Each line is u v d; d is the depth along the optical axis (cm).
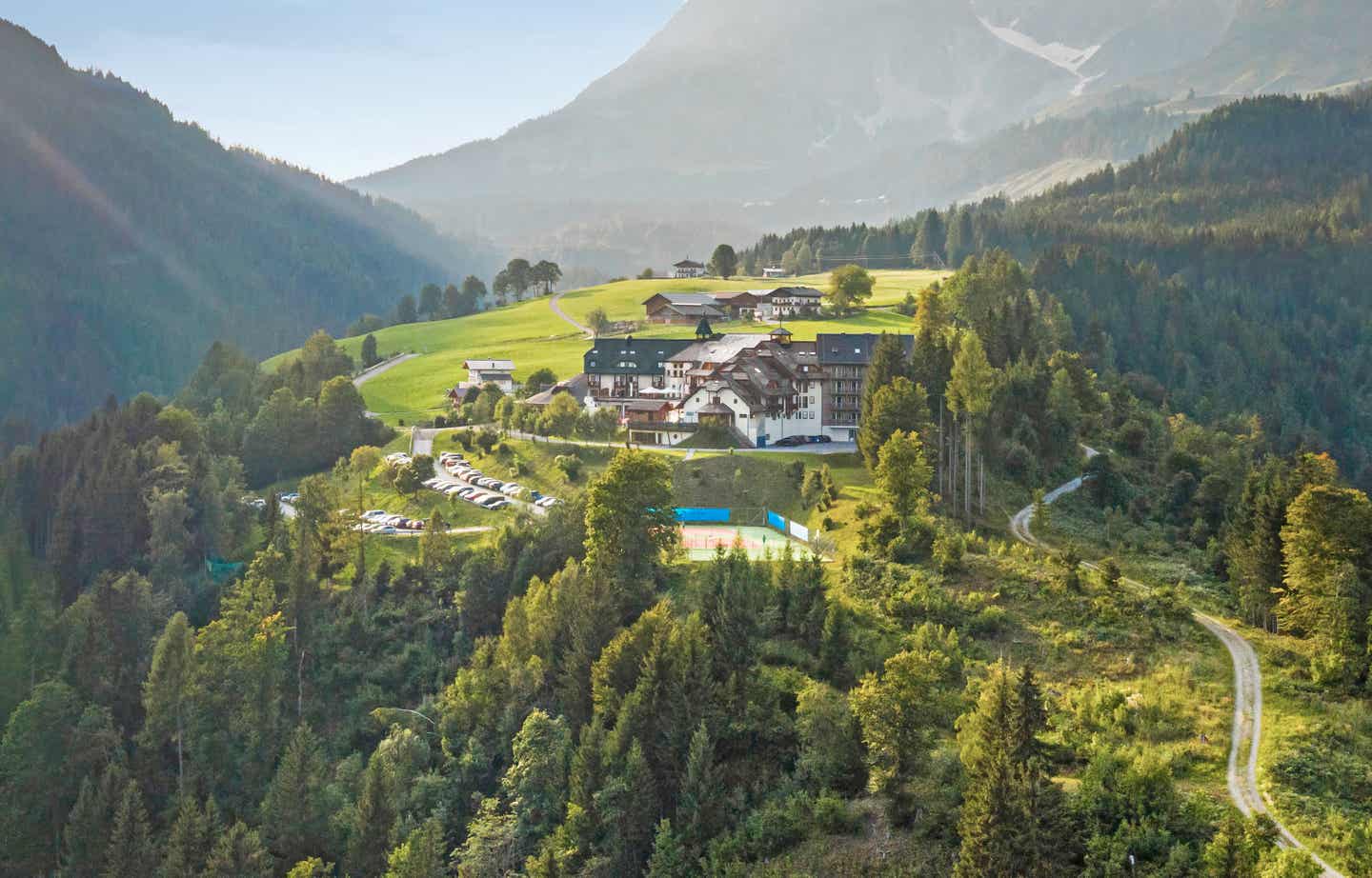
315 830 11488
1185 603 11481
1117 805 8062
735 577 12150
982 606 11606
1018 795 7769
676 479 17238
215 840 11344
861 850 8869
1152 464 17788
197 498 18912
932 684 9806
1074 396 18812
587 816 10150
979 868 7688
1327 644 9838
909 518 13450
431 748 12162
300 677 14275
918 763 9175
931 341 17512
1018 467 16075
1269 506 11644
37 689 13388
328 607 15175
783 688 10800
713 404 19738
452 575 15400
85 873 11794
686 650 10806
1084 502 15650
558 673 12419
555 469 18875
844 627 11162
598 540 13650
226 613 13900
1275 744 8750
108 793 12156
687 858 9606
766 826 9381
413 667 14025
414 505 18775
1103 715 9338
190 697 13150
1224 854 7275
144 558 17975
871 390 17325
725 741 10475
